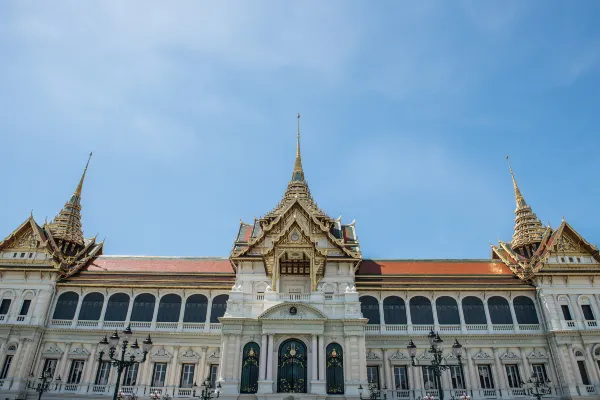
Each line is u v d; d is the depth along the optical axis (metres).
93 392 54.53
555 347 56.44
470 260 70.25
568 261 62.84
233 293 51.69
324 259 58.78
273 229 63.81
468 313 60.25
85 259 67.38
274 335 48.81
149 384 55.22
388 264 68.31
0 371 54.91
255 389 46.59
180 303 60.62
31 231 65.12
